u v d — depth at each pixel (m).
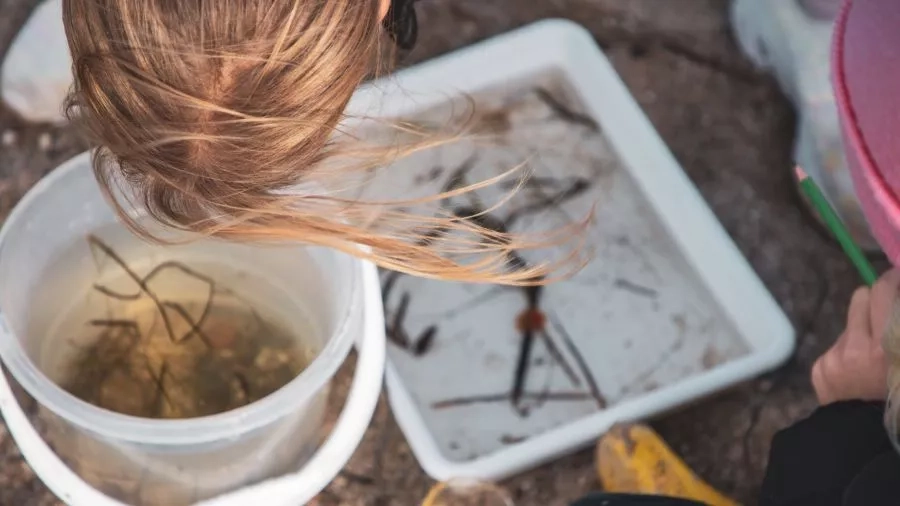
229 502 0.95
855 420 0.99
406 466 1.14
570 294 1.21
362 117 0.92
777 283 1.23
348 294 0.90
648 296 1.21
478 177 1.24
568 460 1.15
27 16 1.27
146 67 0.77
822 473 0.98
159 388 1.00
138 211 0.93
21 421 0.92
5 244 0.90
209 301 1.02
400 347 1.18
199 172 0.81
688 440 1.17
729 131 1.29
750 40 1.30
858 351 1.00
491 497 1.10
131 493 0.98
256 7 0.76
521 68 1.25
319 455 0.95
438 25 1.30
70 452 0.99
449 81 1.23
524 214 1.23
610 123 1.25
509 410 1.17
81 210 0.94
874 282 1.04
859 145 0.88
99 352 1.00
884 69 0.85
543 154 1.26
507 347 1.19
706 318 1.20
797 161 1.24
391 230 0.97
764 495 1.02
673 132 1.29
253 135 0.79
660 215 1.22
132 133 0.79
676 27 1.33
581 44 1.25
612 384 1.18
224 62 0.77
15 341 0.87
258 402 0.87
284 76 0.78
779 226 1.25
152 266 1.00
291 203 0.86
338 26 0.78
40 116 1.23
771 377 1.19
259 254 0.99
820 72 1.20
